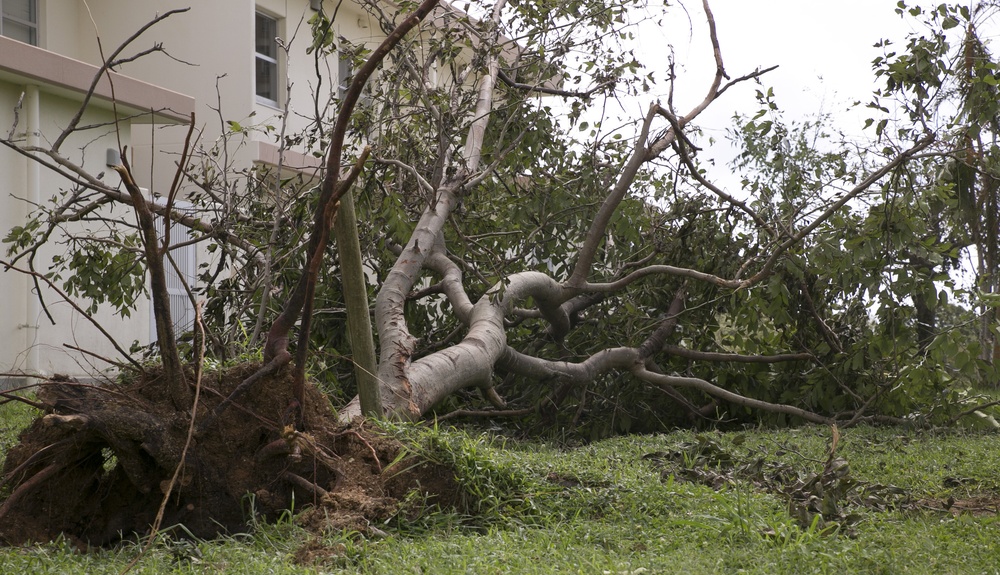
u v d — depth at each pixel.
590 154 9.59
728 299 9.59
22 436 4.38
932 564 3.68
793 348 9.86
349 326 5.74
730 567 3.60
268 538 4.02
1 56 9.69
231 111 14.26
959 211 8.88
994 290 10.16
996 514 5.04
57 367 10.57
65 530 4.23
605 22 9.25
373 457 4.58
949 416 8.98
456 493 4.64
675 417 9.95
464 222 9.52
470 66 9.27
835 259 8.47
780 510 4.64
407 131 8.91
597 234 8.52
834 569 3.52
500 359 8.04
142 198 3.94
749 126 8.98
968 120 7.93
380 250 8.82
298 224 8.32
